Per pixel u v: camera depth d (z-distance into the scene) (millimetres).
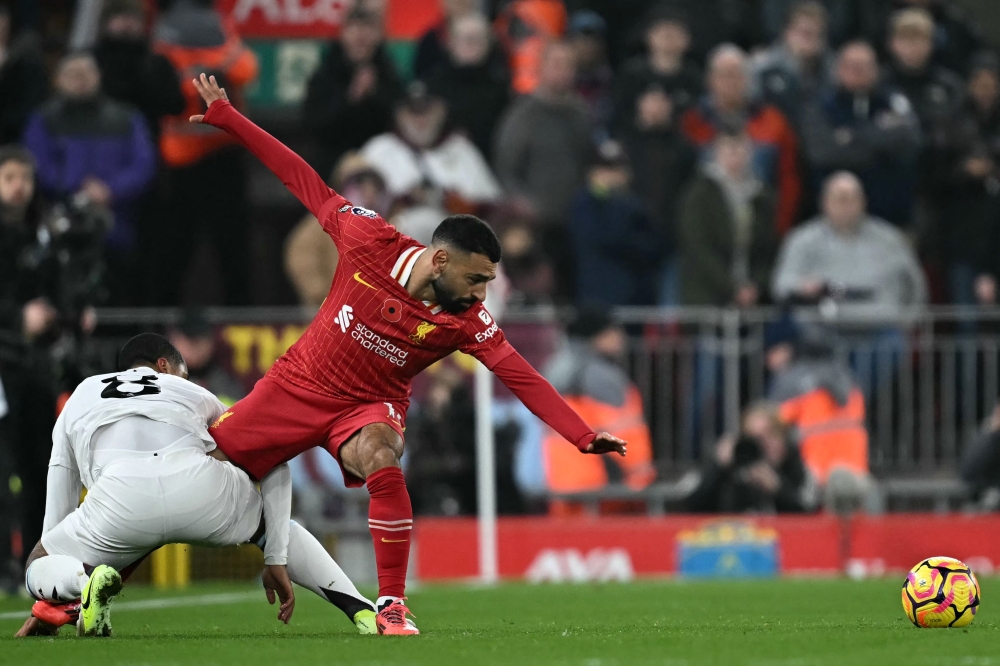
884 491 45750
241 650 18578
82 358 35250
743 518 44250
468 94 53344
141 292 49500
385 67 52156
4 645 19391
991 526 44312
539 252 49375
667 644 19266
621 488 44906
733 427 45844
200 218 51406
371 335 21656
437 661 17172
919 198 52781
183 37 51469
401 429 22094
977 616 25297
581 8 58375
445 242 21250
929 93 54312
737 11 57875
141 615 28062
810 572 43875
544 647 18859
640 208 49562
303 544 22141
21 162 34781
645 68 53062
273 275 55062
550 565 43812
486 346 21953
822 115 52781
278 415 21828
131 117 48250
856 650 18391
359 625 21875
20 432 35281
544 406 21781
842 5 58031
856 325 46219
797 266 48906
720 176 49656
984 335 46312
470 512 44688
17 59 50906
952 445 46281
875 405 46188
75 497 21828
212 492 21219
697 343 45906
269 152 22812
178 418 21531
